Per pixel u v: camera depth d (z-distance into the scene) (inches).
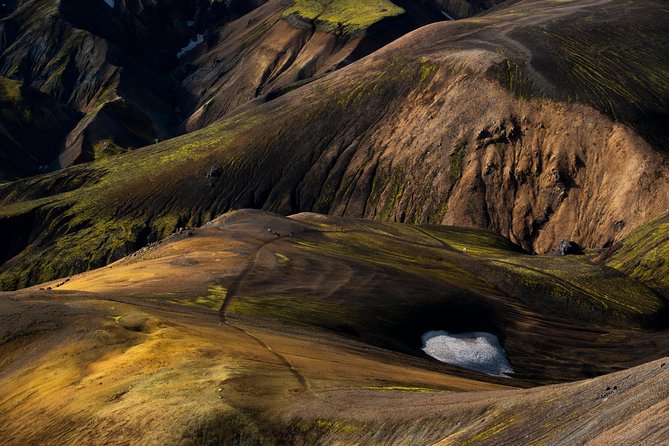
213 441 1692.9
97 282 3774.6
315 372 2132.1
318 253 4827.8
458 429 1411.2
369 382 2043.6
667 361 1220.5
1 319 2519.7
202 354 2192.4
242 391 1883.6
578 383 1389.0
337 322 3405.5
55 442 1829.5
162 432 1711.4
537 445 1169.4
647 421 997.2
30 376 2218.3
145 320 2534.5
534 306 4621.1
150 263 4345.5
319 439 1636.3
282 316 3262.8
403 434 1510.8
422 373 2488.9
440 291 4274.1
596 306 4611.2
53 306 2630.4
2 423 1988.2
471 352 3659.0
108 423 1817.2
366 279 4244.6
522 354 3855.8
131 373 2087.8
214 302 3356.3
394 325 3681.1
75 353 2306.8
